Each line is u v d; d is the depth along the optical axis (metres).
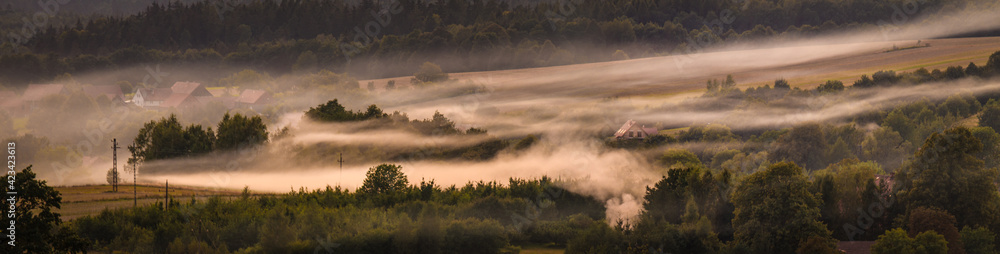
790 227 136.50
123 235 140.50
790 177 141.50
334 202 166.62
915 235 140.38
